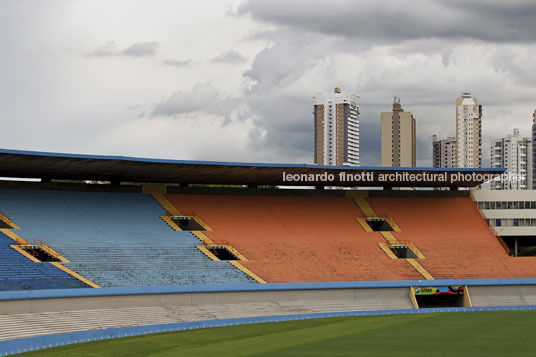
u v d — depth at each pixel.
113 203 78.44
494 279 73.56
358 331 52.44
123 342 46.84
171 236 73.75
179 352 42.44
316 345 45.16
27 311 52.47
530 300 73.44
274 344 45.69
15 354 41.97
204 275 67.06
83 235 69.06
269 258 73.56
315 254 76.06
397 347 43.84
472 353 40.88
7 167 69.62
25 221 68.94
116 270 64.06
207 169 75.00
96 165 70.00
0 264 59.03
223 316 60.47
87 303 56.09
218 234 76.94
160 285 63.34
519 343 44.88
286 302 66.06
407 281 70.88
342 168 78.75
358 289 69.38
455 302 75.12
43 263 61.25
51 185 78.44
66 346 45.16
